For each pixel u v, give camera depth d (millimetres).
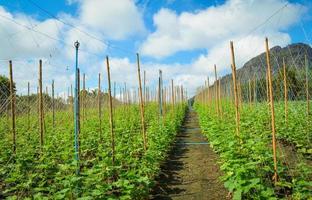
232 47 10180
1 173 8070
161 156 10875
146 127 16094
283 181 6598
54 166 8344
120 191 6770
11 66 10461
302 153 10352
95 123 16141
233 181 6555
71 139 12141
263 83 21172
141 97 10633
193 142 16625
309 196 5668
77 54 8586
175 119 20984
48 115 20375
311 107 15352
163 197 7918
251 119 14594
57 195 5496
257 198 5953
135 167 8273
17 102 16594
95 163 8656
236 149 8031
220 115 17516
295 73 15156
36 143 11906
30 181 6734
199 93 50406
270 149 8172
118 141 10766
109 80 8703
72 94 19938
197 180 9258
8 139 12125
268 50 7598
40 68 10680
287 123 13078
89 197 5410
